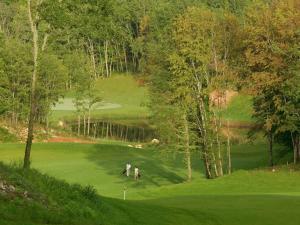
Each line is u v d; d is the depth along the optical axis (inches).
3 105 3597.4
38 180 733.9
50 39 1389.0
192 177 2455.7
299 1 2267.5
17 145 3275.1
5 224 554.3
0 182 658.2
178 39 2289.6
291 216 1039.6
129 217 818.2
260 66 2319.1
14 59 3656.5
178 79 2253.9
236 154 3265.3
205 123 2308.1
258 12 2370.8
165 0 7519.7
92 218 721.6
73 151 3164.4
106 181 2301.9
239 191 1756.9
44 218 628.7
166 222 871.1
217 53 2352.4
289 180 1876.2
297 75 2078.0
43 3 1293.1
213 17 2330.2
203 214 990.4
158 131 2383.1
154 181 2353.6
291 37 2224.4
